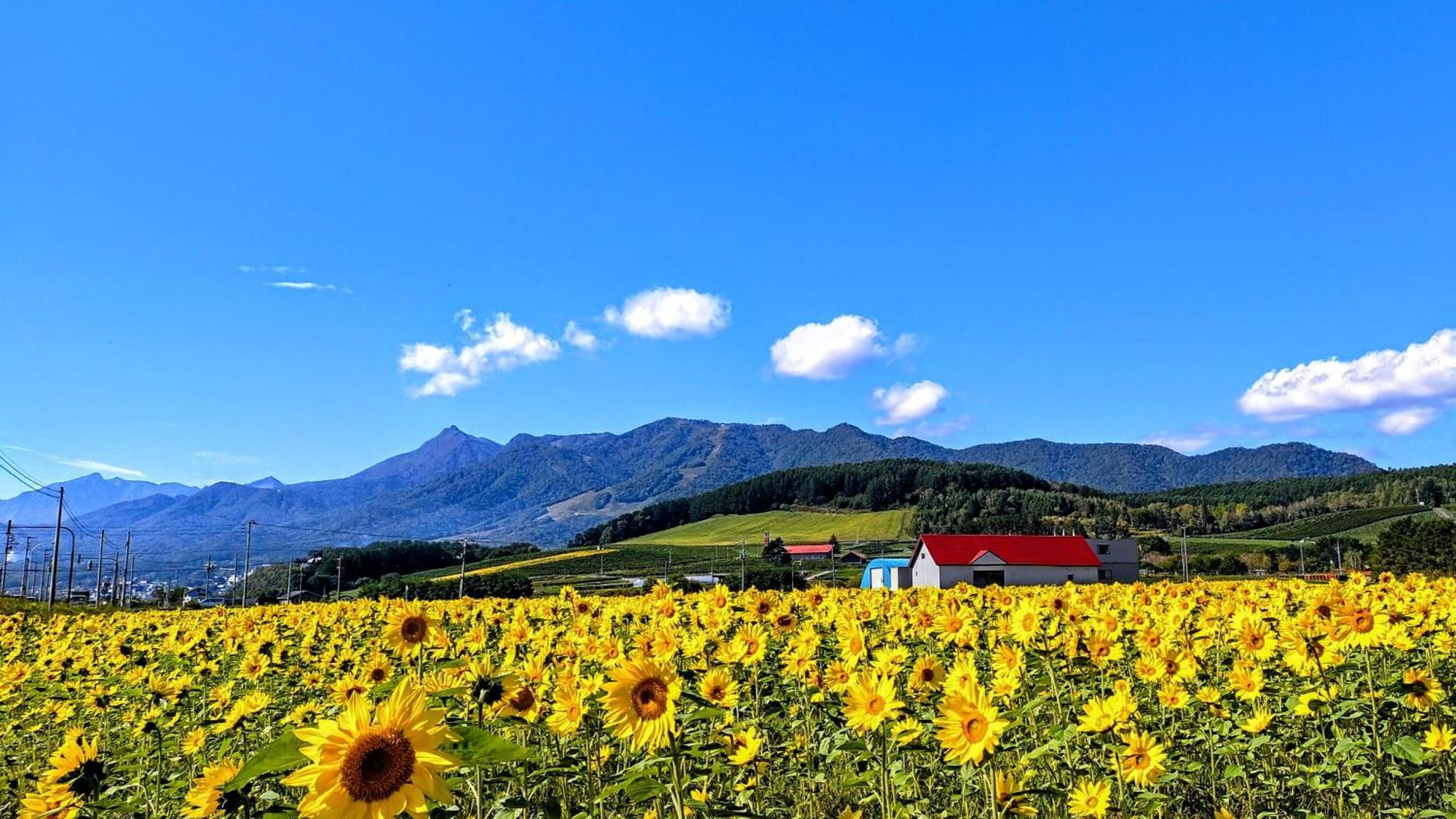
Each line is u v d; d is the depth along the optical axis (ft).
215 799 17.21
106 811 20.83
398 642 24.47
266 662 42.19
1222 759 30.32
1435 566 183.62
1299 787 28.40
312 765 11.78
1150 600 59.16
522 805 20.18
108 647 54.19
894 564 284.20
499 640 40.06
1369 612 29.71
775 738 32.78
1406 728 29.30
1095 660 32.42
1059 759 27.81
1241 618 41.50
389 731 11.89
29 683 42.37
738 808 18.81
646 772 19.24
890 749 23.32
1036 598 51.11
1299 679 34.37
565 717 22.86
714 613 35.68
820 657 36.32
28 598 235.61
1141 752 22.72
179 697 32.04
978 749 19.69
